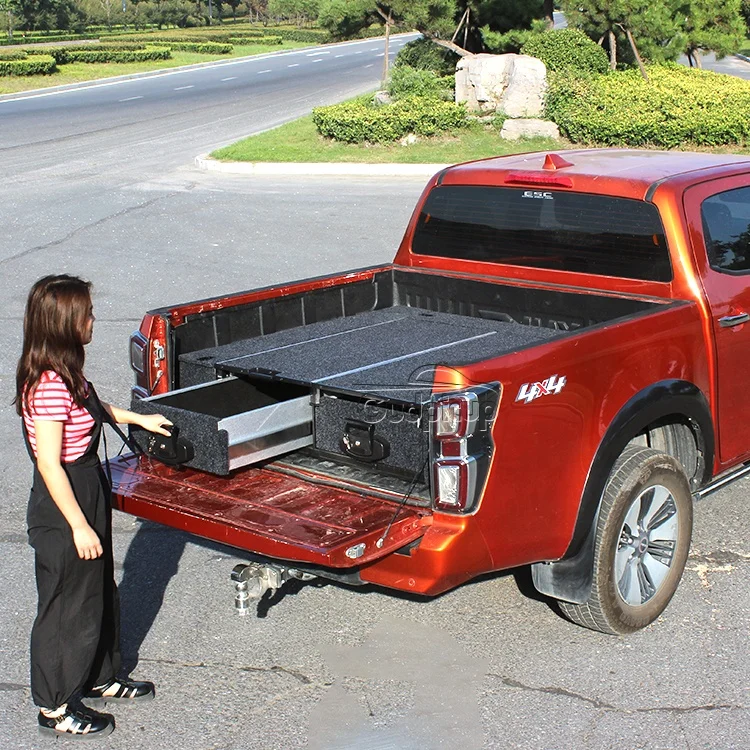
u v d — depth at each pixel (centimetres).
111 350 917
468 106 2234
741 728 399
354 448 427
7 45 5578
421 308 607
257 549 381
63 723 399
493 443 388
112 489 429
